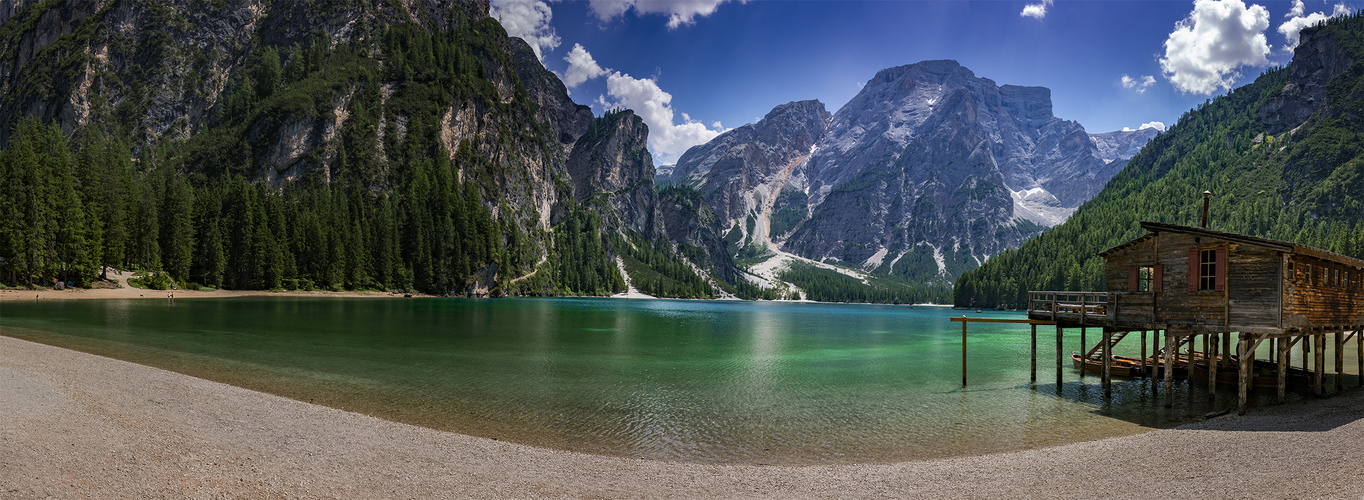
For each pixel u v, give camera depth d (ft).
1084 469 65.62
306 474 56.29
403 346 189.37
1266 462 65.72
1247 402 113.91
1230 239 100.22
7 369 96.43
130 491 48.80
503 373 141.49
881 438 86.38
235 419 76.54
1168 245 109.91
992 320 137.28
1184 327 106.52
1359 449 70.18
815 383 139.13
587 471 62.95
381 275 636.89
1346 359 185.47
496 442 74.08
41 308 272.92
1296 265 100.58
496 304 559.79
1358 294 129.39
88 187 433.48
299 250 567.59
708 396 120.06
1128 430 92.27
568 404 107.24
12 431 60.90
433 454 66.08
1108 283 121.08
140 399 83.35
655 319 407.85
